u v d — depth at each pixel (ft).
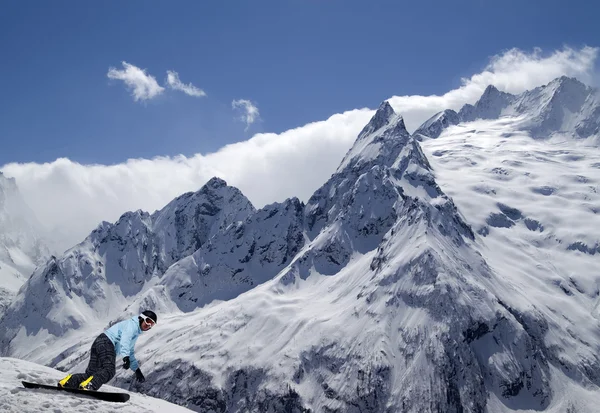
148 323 55.06
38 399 45.85
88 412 45.73
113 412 47.34
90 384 50.60
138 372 54.34
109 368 51.85
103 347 51.93
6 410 42.47
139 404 55.31
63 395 48.60
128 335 53.16
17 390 48.32
